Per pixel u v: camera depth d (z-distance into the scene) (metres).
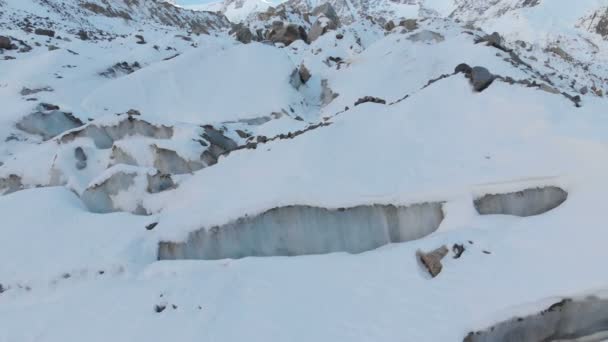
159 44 37.06
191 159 16.30
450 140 12.27
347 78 27.86
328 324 8.75
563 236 8.93
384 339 8.15
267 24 52.22
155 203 14.13
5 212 13.90
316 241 11.45
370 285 9.48
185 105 25.06
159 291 10.42
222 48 29.83
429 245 9.74
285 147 13.99
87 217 13.53
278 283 10.12
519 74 21.78
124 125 18.64
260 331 8.86
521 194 10.29
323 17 46.88
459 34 28.16
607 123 10.98
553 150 10.75
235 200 12.27
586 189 9.67
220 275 10.72
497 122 12.24
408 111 13.81
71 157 17.81
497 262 8.95
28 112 22.73
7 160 19.91
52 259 11.81
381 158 12.34
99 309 10.20
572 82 28.33
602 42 139.50
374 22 43.62
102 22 65.25
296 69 28.69
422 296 8.84
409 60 26.92
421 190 10.94
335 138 13.50
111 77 29.86
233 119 23.31
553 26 157.25
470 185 10.62
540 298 8.01
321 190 11.53
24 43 35.03
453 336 7.91
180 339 8.98
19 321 10.28
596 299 7.78
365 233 11.22
